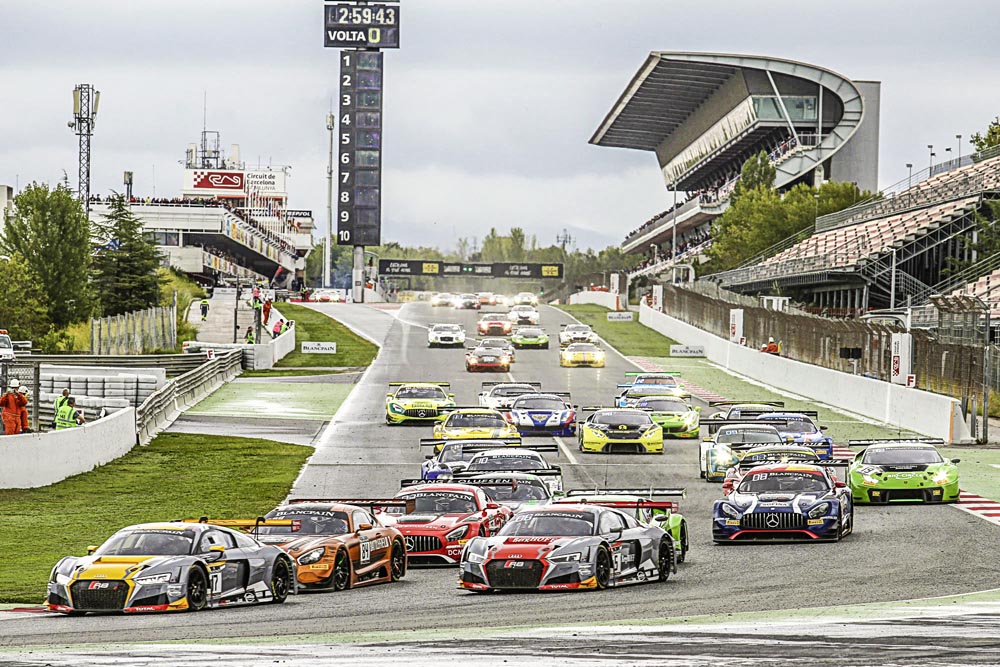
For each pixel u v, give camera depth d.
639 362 189.25
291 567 45.03
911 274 192.50
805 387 147.75
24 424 87.31
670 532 51.22
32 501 75.88
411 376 168.25
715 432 91.50
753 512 57.75
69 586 40.59
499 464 67.62
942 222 190.00
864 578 46.28
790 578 46.84
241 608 42.00
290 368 180.50
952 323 112.25
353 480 84.75
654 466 89.19
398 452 99.62
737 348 178.62
